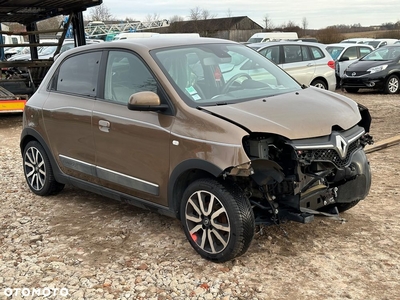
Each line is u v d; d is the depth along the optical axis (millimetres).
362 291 3502
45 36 22500
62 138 5262
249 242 3795
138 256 4195
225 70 4680
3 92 11078
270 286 3609
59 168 5457
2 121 11742
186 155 3904
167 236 4574
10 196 5926
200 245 4051
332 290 3527
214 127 3770
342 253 4070
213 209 3889
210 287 3627
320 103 4273
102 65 4918
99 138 4746
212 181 3846
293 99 4301
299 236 4410
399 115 10992
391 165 6598
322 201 4125
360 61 16328
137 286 3695
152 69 4352
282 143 3801
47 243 4531
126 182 4574
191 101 4105
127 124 4414
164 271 3906
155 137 4168
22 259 4215
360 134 4191
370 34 49031
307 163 3713
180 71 4402
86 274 3912
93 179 5008
